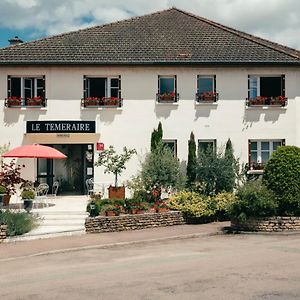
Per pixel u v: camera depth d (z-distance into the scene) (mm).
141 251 14773
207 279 10930
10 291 10211
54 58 24562
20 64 24234
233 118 25344
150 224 19109
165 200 21000
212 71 25266
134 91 24984
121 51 25453
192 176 23312
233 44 26672
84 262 13203
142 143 25000
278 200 18453
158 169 21828
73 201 23078
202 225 19781
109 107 24906
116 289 10188
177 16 30125
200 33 27891
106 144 24875
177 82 25125
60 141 24766
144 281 10828
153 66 24906
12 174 21344
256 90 25609
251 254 13969
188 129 25141
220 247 15305
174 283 10609
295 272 11555
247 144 25375
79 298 9594
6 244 15789
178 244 16016
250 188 18547
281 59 25203
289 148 18844
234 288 10117
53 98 24750
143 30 28062
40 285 10672
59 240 16438
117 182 24688
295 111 25594
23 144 24625
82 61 24312
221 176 21953
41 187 22547
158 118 25078
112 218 18266
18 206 21422
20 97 24688
